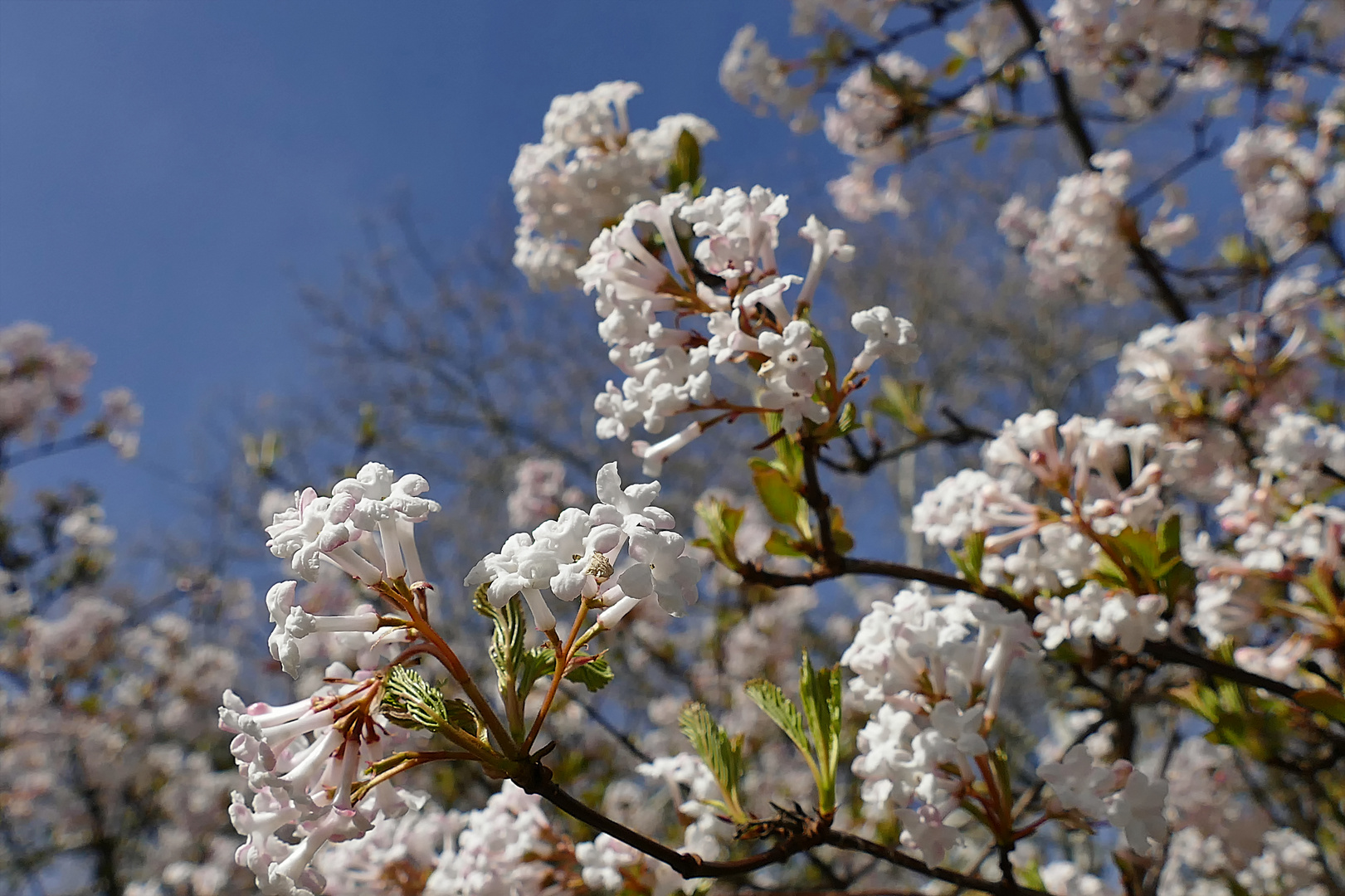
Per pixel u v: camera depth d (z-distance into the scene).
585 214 3.56
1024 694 11.07
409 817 3.00
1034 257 5.95
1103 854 6.82
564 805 1.58
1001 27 6.37
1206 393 4.33
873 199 7.06
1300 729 3.29
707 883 2.54
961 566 2.87
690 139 3.48
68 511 8.98
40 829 9.01
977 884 2.25
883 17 6.11
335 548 1.48
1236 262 5.46
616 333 2.47
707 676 8.48
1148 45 5.50
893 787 2.28
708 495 3.08
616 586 1.54
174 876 7.80
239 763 1.51
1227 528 3.19
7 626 8.54
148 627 9.47
